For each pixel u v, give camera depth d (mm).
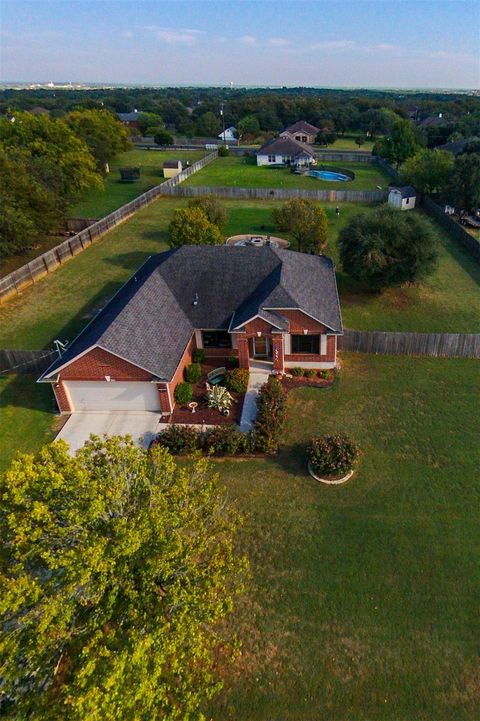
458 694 14672
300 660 15430
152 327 28750
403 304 39531
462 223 59969
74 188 65000
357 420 26547
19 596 10320
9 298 41156
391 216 38438
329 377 30188
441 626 16406
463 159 60125
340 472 22234
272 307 29234
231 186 80688
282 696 14570
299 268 34531
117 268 47156
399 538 19578
